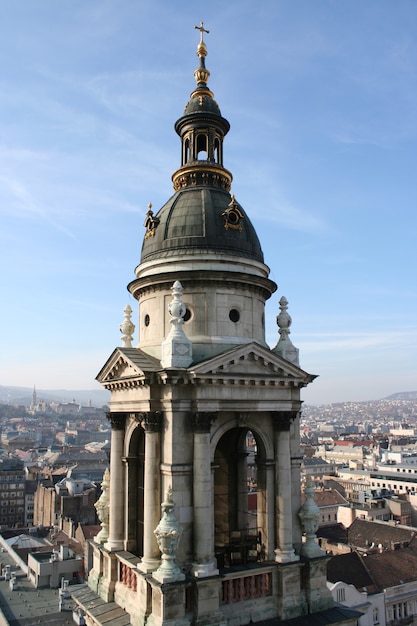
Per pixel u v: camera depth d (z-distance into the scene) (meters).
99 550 42.75
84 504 165.75
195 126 47.19
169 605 32.88
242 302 41.72
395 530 133.88
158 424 36.84
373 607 95.44
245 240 43.28
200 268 40.62
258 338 42.56
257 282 42.34
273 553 38.50
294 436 41.69
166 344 37.16
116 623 36.31
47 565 88.50
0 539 121.44
